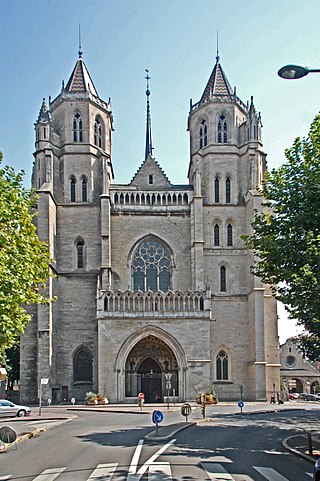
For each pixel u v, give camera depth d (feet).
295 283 101.09
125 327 218.18
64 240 248.73
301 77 64.44
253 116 260.83
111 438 107.55
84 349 239.91
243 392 240.12
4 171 107.45
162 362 231.91
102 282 240.53
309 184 103.55
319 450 88.28
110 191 255.29
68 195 253.44
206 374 216.33
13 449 94.27
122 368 215.72
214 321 245.45
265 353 237.25
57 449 92.79
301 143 109.81
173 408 188.24
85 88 266.57
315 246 98.22
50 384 222.48
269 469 72.64
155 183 263.90
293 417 158.71
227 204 256.11
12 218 101.96
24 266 102.53
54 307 237.04
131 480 64.08
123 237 252.83
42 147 250.37
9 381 276.00
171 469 71.72
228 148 262.06
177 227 255.29
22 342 230.48
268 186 111.45
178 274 251.80
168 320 219.20
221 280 250.57
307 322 106.32
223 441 103.19
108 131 272.31
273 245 105.70
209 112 265.54
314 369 387.96
